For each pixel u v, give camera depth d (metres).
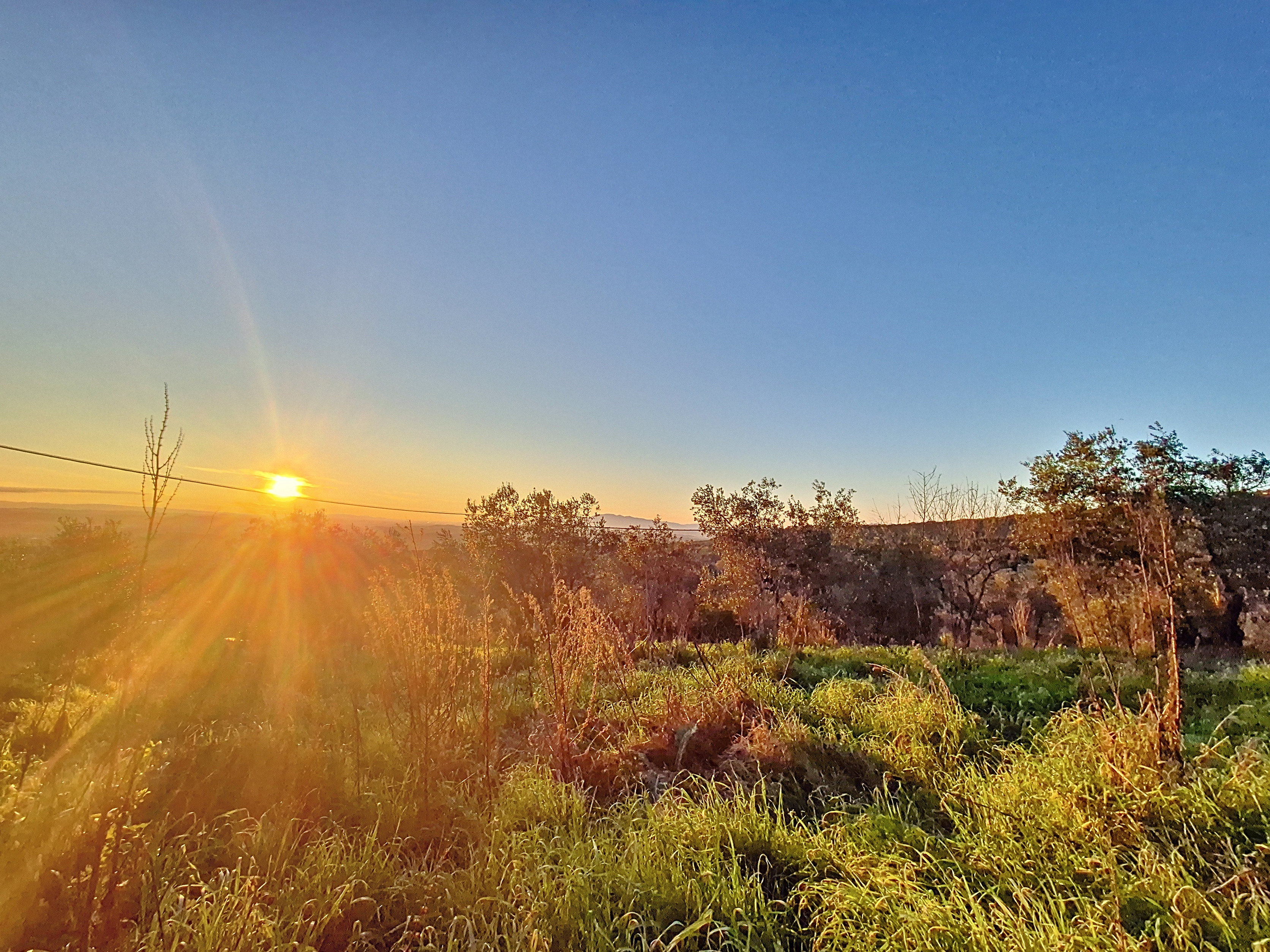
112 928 2.99
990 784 4.65
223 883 3.27
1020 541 13.64
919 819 4.56
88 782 3.70
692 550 15.41
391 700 6.45
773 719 6.69
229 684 8.15
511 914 3.32
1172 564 5.28
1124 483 11.05
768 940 3.22
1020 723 6.40
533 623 8.75
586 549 14.75
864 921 3.23
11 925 2.88
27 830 3.35
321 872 3.58
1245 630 12.98
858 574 18.25
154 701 6.77
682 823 4.18
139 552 10.08
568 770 5.37
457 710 5.96
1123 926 3.01
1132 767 4.24
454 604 5.70
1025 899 3.18
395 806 4.54
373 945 3.28
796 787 5.09
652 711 7.02
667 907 3.44
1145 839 3.58
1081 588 11.64
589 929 3.27
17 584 9.12
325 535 14.67
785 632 14.41
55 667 8.09
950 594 17.83
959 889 3.44
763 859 3.84
